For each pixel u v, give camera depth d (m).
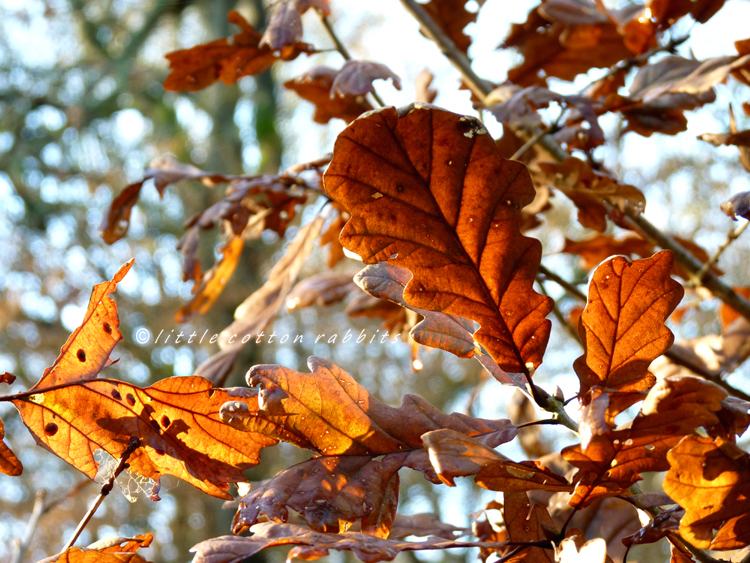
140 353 5.44
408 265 0.84
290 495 0.84
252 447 0.87
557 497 0.96
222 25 6.32
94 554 0.84
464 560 6.84
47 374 0.86
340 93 1.30
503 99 1.33
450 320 0.87
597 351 0.84
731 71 1.13
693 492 0.81
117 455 0.87
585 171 1.16
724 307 1.67
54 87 7.38
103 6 7.42
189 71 1.51
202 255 5.03
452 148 0.82
